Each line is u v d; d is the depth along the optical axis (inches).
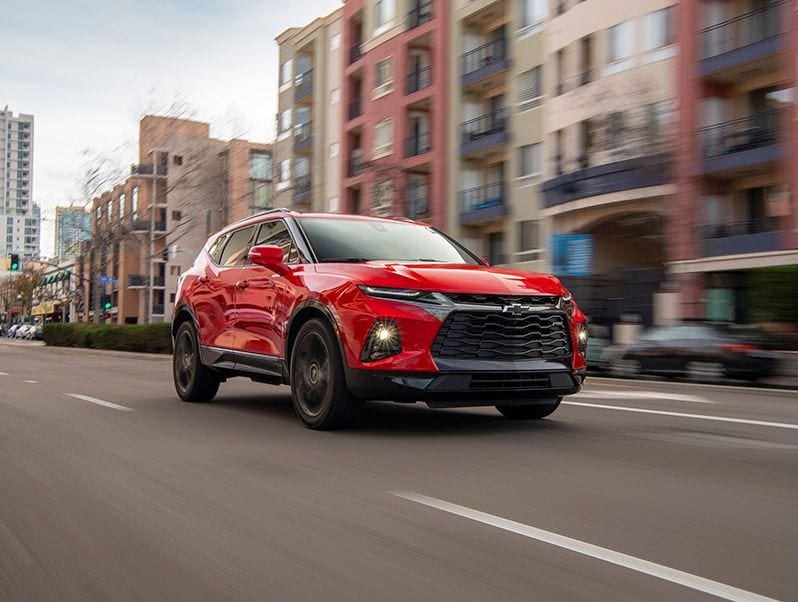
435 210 1486.2
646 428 270.4
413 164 1539.1
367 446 229.9
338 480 183.8
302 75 2025.1
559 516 151.9
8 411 323.6
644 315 1031.6
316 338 259.3
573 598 109.0
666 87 1023.0
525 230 1302.9
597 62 1117.1
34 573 123.3
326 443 235.1
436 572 120.0
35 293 3946.9
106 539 139.7
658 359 639.8
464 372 236.7
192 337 354.9
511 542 135.0
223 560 126.9
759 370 582.2
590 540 135.9
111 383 491.5
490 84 1409.9
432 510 156.4
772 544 133.8
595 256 1198.3
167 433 257.3
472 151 1405.0
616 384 537.6
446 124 1487.5
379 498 166.2
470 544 133.7
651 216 1048.2
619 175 1047.6
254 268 306.7
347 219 304.5
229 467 199.3
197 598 111.3
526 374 246.8
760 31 957.2
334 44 1899.6
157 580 118.6
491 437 247.4
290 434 253.1
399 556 127.6
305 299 262.7
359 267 253.3
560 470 195.3
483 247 1441.9
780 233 890.7
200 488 176.6
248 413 313.9
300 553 129.7
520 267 1296.8
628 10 1072.2
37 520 153.2
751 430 267.1
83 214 2018.9
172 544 135.9
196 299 352.8
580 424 280.5
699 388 499.2
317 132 1946.4
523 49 1306.6
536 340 250.2
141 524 148.6
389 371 234.7
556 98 1194.0
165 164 1908.2
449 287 240.1
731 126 990.4
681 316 975.0
